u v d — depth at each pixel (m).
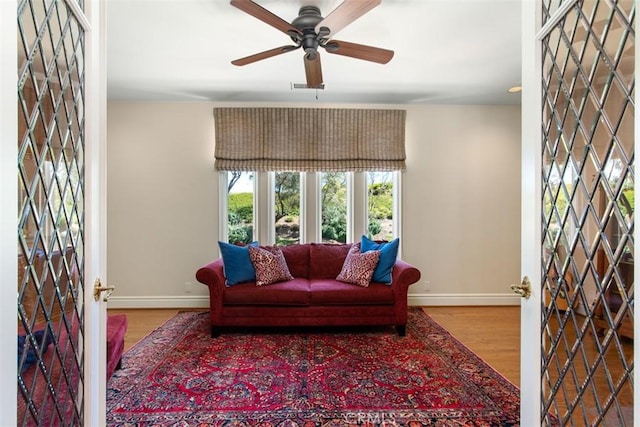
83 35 1.07
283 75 3.10
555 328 1.08
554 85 1.07
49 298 0.89
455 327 3.22
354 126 3.82
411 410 1.88
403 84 3.32
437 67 2.93
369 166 3.81
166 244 3.81
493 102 3.84
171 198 3.81
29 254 0.80
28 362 0.80
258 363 2.45
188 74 3.06
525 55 1.20
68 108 0.99
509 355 2.60
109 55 2.67
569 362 1.01
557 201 1.06
